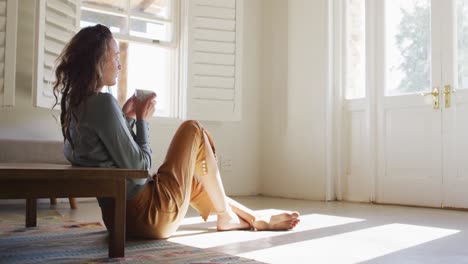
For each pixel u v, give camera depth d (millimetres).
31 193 1370
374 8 4301
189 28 4676
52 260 1557
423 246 1951
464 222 2771
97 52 1698
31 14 3932
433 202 3781
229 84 4812
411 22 4027
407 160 3996
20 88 3861
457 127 3670
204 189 2219
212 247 1868
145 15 4547
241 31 4891
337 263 1607
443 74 3773
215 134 4949
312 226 2547
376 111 4254
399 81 4105
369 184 4250
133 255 1643
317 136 4637
